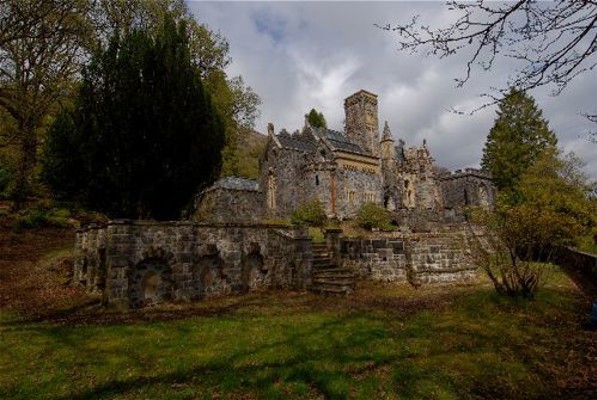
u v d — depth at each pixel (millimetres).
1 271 14703
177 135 15109
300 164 44625
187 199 16516
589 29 3896
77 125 14898
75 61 24250
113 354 6996
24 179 23281
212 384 5758
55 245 19156
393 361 6875
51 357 6801
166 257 12273
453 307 11555
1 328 8594
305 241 14703
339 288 13648
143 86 14656
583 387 6082
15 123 25266
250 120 36656
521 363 7020
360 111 52812
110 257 10992
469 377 6363
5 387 5602
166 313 10570
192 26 30547
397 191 52156
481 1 4148
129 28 25625
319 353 7117
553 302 11781
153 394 5422
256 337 8062
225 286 13867
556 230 12180
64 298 12141
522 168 42844
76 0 22188
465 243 17500
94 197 15219
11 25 20156
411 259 17062
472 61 4566
